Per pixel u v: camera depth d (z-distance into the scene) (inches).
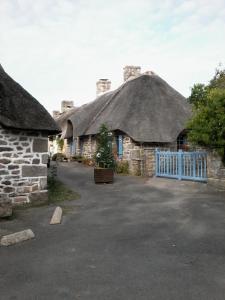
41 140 390.3
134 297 147.4
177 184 487.5
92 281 164.9
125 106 726.5
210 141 405.1
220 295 147.6
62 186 494.6
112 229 259.6
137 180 554.3
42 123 380.2
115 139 711.1
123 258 195.3
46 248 217.5
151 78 811.4
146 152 612.4
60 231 258.4
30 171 380.5
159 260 190.7
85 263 189.0
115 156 701.9
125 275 171.2
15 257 202.1
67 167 788.0
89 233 250.4
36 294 152.5
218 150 405.7
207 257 193.2
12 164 369.4
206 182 466.0
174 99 779.4
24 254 206.8
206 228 254.2
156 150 581.3
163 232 246.8
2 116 352.2
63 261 193.2
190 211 313.7
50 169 690.2
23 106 382.0
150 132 647.8
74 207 350.9
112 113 759.7
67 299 146.9
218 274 169.5
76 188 485.1
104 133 628.1
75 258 197.6
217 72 604.4
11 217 310.5
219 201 357.7
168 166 552.4
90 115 909.2
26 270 181.2
